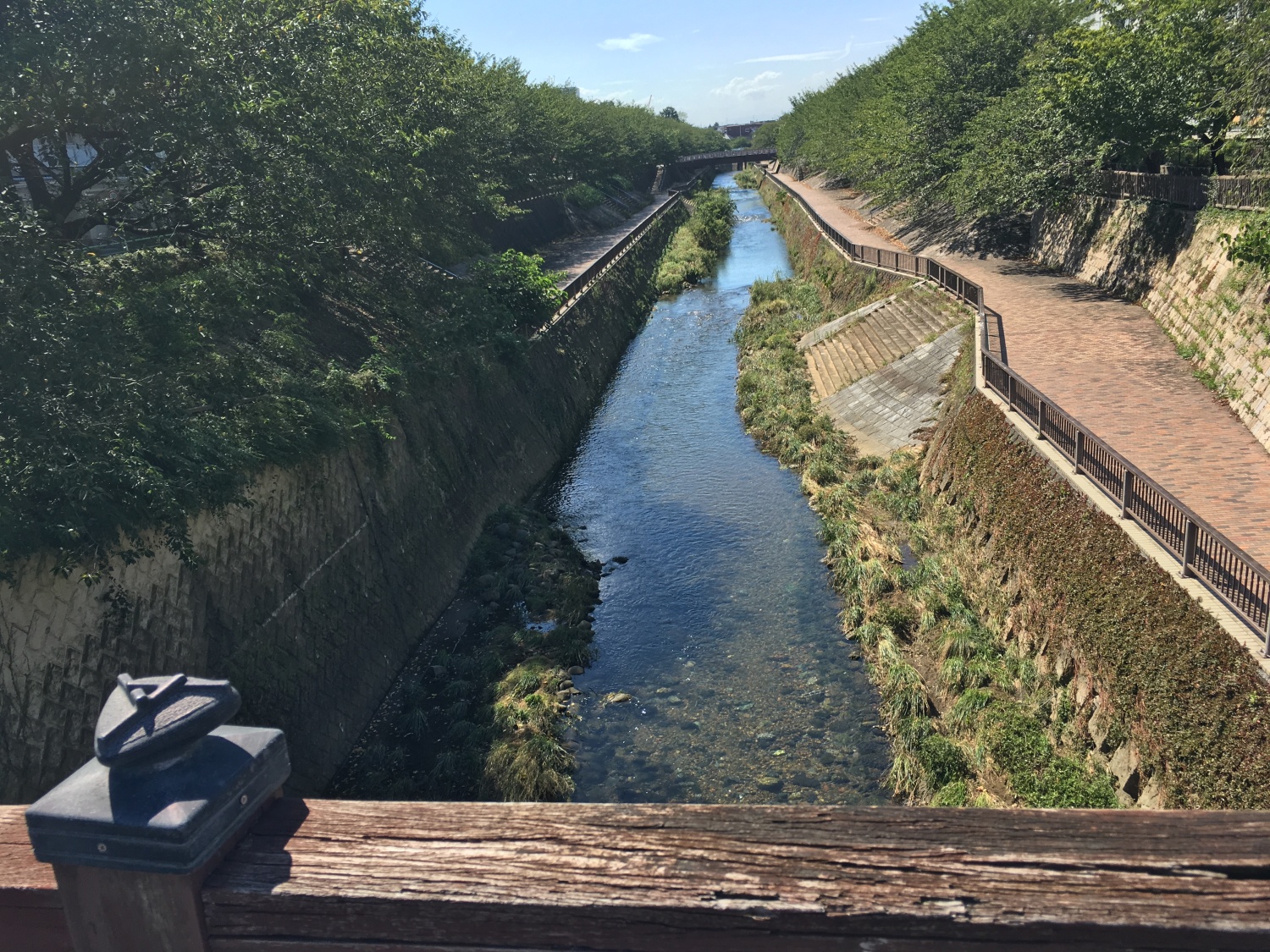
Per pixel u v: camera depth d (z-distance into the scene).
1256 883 1.38
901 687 15.35
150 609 12.16
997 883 1.42
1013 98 35.12
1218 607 10.62
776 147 129.75
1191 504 13.95
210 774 1.58
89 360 11.43
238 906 1.55
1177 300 23.27
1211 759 9.70
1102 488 14.07
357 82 21.97
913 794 13.38
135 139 14.68
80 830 1.54
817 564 20.98
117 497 11.59
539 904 1.46
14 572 10.30
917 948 1.40
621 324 45.75
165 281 16.80
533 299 32.72
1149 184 27.00
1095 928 1.36
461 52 42.75
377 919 1.52
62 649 10.79
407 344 25.42
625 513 25.14
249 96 15.94
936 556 19.16
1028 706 13.85
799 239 62.06
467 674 17.42
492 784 14.19
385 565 18.48
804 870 1.47
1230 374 18.47
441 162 29.92
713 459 28.64
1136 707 11.21
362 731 15.88
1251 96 20.52
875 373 29.98
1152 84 24.64
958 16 46.28
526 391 30.02
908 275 35.62
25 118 13.57
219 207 16.78
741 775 14.39
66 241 14.55
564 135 66.50
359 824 1.66
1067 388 19.92
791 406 31.36
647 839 1.55
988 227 40.72
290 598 15.20
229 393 15.52
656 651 18.11
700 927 1.43
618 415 34.41
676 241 71.19
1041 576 14.58
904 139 46.22
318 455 16.80
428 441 22.05
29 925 1.70
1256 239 16.44
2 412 10.54
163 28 14.03
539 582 20.78
